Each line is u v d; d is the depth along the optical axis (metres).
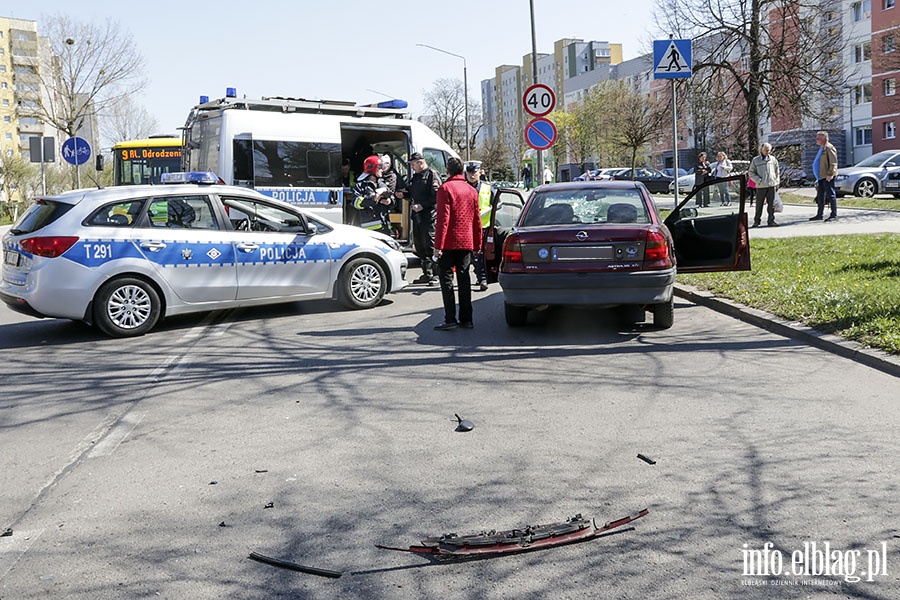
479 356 8.45
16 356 9.17
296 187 15.67
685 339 8.95
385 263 12.00
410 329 10.09
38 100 52.19
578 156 89.81
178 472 5.27
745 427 5.81
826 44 35.16
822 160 21.45
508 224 12.19
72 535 4.35
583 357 8.27
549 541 4.05
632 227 9.14
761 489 4.66
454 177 9.91
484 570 3.81
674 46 13.87
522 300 9.26
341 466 5.27
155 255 10.27
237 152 15.08
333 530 4.30
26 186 55.41
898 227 18.73
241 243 10.87
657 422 6.01
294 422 6.30
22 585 3.80
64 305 9.81
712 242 11.02
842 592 3.54
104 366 8.52
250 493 4.86
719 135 46.38
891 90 63.12
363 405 6.71
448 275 9.89
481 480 4.95
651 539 4.07
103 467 5.42
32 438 6.14
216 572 3.87
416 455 5.44
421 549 4.02
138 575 3.87
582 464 5.17
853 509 4.36
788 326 8.88
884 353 7.45
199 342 9.71
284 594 3.65
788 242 16.30
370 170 16.05
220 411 6.68
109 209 10.14
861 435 5.54
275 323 10.91
